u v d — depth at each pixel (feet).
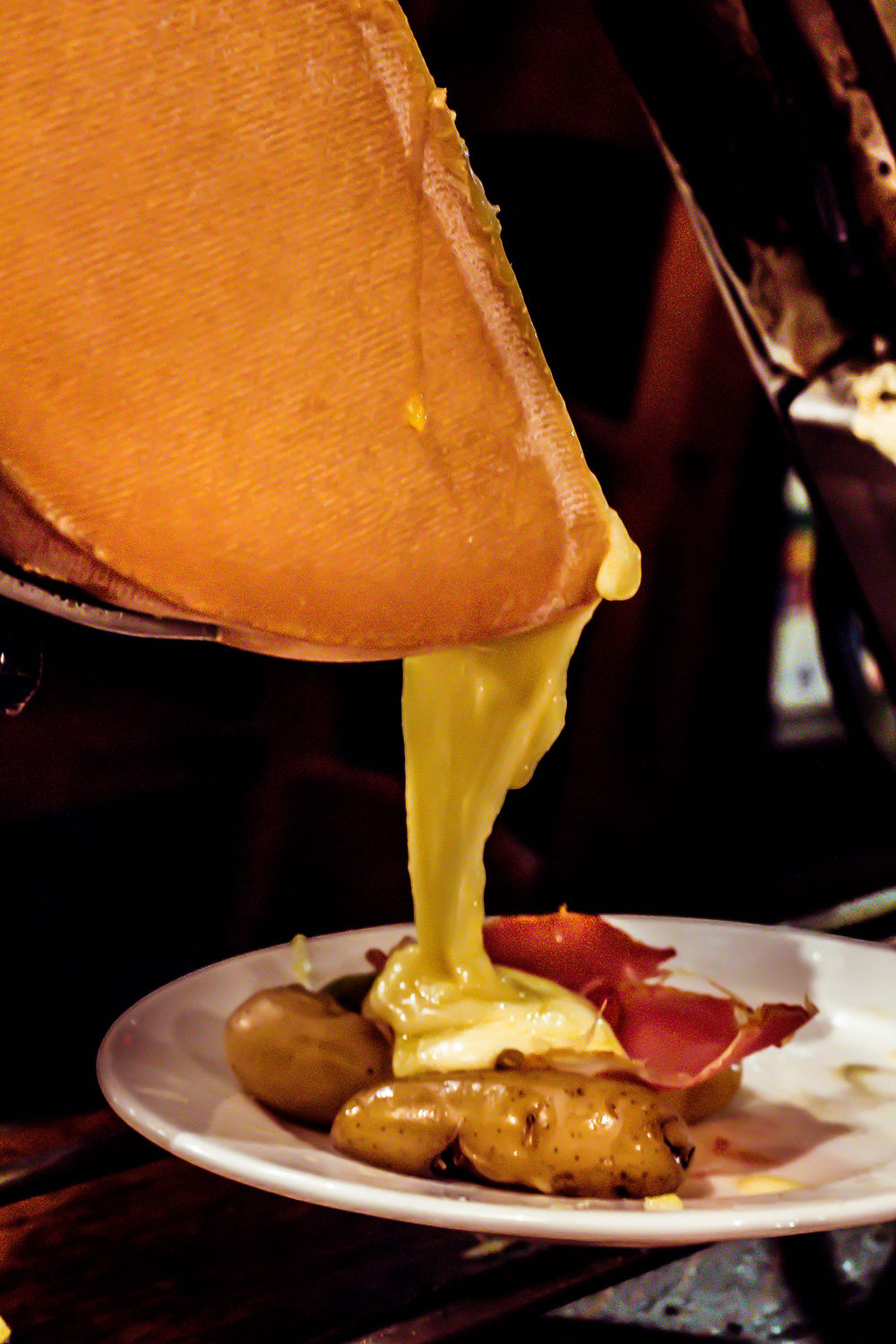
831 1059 2.44
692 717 4.05
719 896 3.78
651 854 3.98
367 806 3.39
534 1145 2.13
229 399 1.85
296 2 1.83
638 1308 2.12
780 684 4.23
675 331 3.75
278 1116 2.27
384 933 2.58
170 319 1.83
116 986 3.13
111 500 1.84
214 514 1.86
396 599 1.91
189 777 3.17
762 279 2.30
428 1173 2.16
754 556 4.07
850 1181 2.06
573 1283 2.08
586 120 3.57
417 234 1.87
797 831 4.07
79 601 1.89
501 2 3.39
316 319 1.86
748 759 4.19
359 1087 2.25
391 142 1.86
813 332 2.31
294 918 3.37
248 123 1.83
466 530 1.91
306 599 1.89
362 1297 2.09
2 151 1.80
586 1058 2.24
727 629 4.08
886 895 2.93
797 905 3.65
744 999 2.52
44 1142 2.32
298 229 1.85
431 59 3.40
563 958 2.43
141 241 1.82
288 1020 2.27
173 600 1.87
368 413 1.87
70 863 3.09
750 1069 2.43
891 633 2.42
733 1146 2.27
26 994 3.05
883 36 2.15
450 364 1.89
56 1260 2.13
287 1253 2.15
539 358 1.91
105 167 1.81
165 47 1.81
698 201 2.30
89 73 1.81
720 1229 1.99
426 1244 2.16
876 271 2.23
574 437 1.94
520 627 1.96
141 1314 2.06
